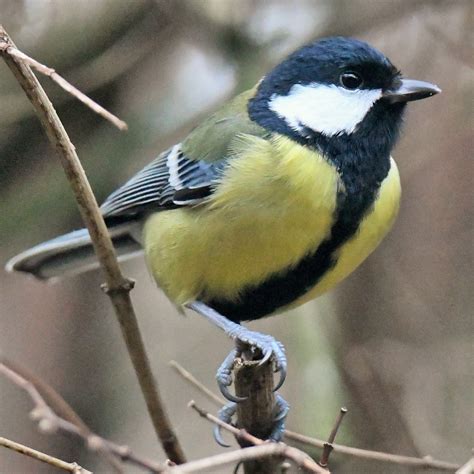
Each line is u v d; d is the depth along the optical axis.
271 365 6.55
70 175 6.04
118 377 11.55
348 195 6.90
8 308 11.44
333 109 7.03
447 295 10.40
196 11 10.09
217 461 4.94
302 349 9.59
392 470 9.34
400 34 10.34
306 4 10.09
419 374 9.81
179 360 12.20
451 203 10.76
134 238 8.48
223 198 6.91
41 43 9.98
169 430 6.54
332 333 9.81
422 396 9.73
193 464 4.92
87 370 11.45
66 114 10.42
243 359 6.50
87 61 10.13
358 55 7.09
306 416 9.23
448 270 10.52
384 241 10.48
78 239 8.19
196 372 12.12
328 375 9.45
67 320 11.48
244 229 6.87
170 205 7.51
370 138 7.04
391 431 9.50
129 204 7.96
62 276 8.48
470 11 9.88
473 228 10.67
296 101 7.16
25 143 10.50
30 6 9.80
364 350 9.78
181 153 7.61
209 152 7.24
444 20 10.00
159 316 12.52
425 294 10.38
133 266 12.68
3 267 10.95
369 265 10.30
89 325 11.58
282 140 7.02
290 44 10.01
